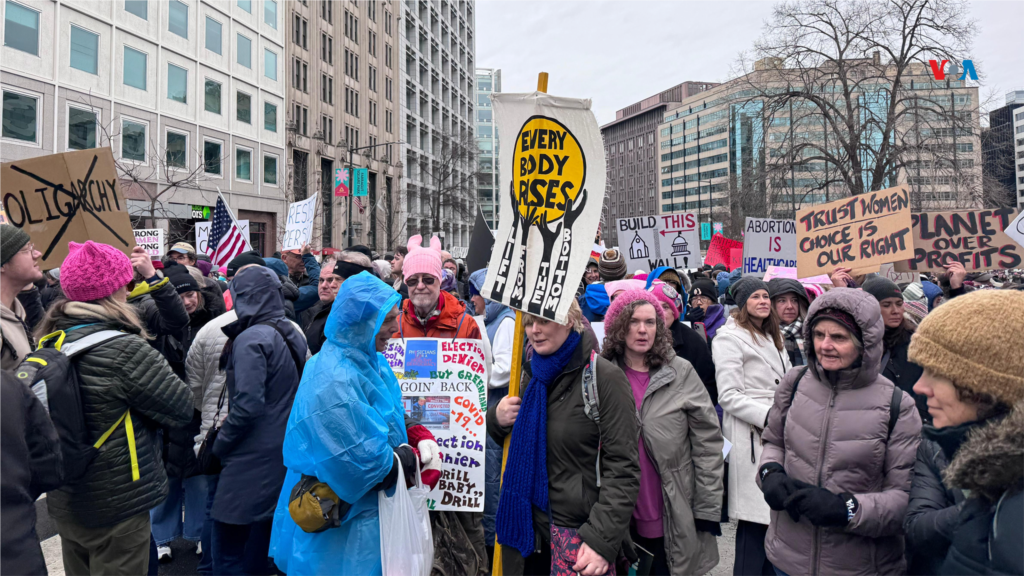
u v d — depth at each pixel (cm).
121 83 2572
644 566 263
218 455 336
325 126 4581
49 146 2247
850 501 234
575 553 249
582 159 245
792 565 257
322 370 251
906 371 374
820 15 2255
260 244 3622
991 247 582
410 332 390
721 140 10475
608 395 249
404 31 6053
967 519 159
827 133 2462
